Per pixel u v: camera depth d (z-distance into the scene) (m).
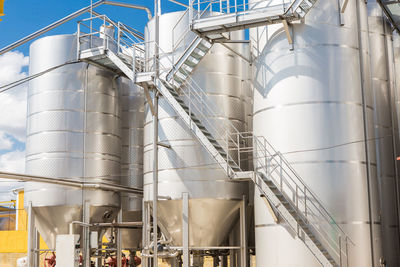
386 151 19.34
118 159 24.42
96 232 21.97
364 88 17.42
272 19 16.92
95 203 22.78
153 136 19.44
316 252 15.59
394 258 18.58
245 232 19.84
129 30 24.70
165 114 20.25
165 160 19.97
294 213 16.27
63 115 22.77
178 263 21.80
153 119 19.55
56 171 22.34
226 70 20.62
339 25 17.34
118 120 24.73
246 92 22.14
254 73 18.56
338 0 17.50
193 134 19.25
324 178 16.50
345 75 17.09
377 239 16.88
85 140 23.00
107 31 25.20
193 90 20.02
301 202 16.45
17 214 42.19
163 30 20.84
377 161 19.02
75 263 19.53
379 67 19.91
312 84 16.91
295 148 16.81
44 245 37.47
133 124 28.02
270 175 17.12
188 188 19.42
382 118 19.53
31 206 22.34
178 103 18.78
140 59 22.09
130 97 28.25
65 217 22.28
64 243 19.55
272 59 17.64
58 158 22.44
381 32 20.23
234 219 20.11
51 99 22.86
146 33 21.98
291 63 17.22
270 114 17.45
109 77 24.31
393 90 20.03
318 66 16.98
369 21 20.09
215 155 17.83
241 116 20.80
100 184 22.77
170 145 19.91
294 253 16.47
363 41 17.81
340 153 16.66
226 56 20.75
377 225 17.03
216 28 17.69
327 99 16.86
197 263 22.28
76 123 22.92
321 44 17.11
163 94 19.23
